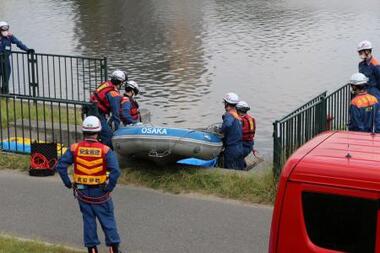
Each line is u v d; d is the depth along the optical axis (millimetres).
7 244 8695
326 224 5570
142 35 49094
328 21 55562
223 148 12258
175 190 10836
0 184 11242
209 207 10164
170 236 9141
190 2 73250
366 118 11234
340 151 6008
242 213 9914
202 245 8844
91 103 11773
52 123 13258
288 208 5688
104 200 8297
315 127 12867
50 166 11680
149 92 30625
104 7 68875
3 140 13773
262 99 29406
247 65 37375
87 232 8312
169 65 37375
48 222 9680
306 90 31094
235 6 67938
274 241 5770
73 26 54219
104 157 8242
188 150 10758
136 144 10789
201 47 43406
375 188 5379
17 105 17188
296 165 5719
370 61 13625
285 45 43781
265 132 23672
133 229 9375
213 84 32438
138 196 10633
